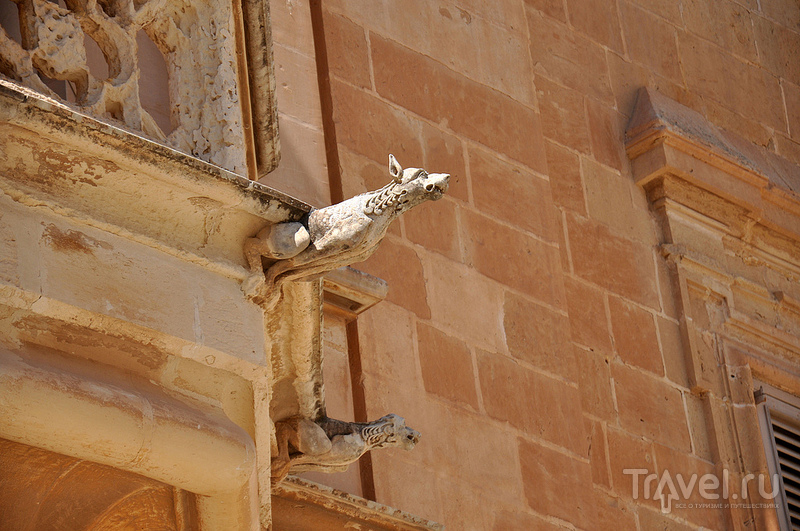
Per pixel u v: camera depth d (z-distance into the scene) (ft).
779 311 42.14
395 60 35.01
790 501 38.32
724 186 41.81
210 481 19.52
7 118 18.78
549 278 35.09
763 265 42.70
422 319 31.73
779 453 39.17
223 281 20.76
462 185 34.63
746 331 40.81
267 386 20.65
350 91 33.55
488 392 31.99
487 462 30.91
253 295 20.99
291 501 25.98
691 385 38.37
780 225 43.04
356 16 34.86
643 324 38.45
